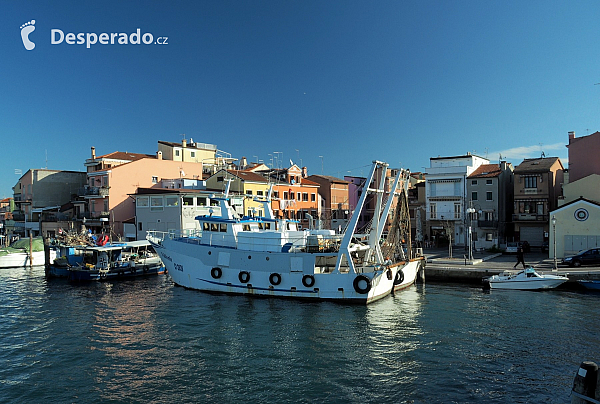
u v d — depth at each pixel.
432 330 20.70
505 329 20.75
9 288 34.00
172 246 32.06
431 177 59.59
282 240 27.89
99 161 66.44
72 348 18.83
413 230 63.00
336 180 74.12
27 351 18.53
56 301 28.64
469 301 26.77
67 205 70.06
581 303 25.91
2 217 108.44
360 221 74.12
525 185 53.41
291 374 15.75
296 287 26.67
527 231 53.22
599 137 47.69
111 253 40.38
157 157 69.38
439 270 35.00
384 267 26.28
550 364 16.30
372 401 13.59
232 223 29.38
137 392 14.45
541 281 29.94
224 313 24.17
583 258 34.53
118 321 23.08
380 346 18.56
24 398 14.14
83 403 13.73
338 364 16.61
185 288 31.31
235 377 15.55
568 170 50.75
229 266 28.61
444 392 14.11
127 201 62.31
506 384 14.63
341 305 25.52
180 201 51.91
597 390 9.77
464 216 56.84
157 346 18.94
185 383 15.09
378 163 26.31
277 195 62.31
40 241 53.56
